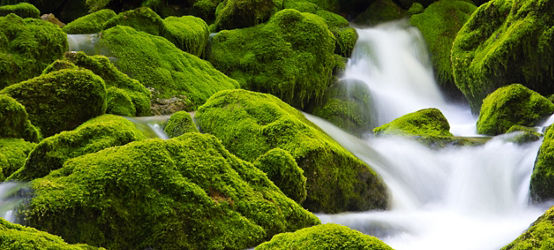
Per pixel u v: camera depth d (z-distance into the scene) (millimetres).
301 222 6160
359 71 19641
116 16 15414
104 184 5168
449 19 22344
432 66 21172
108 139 6594
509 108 12797
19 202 5020
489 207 9641
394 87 19828
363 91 17391
